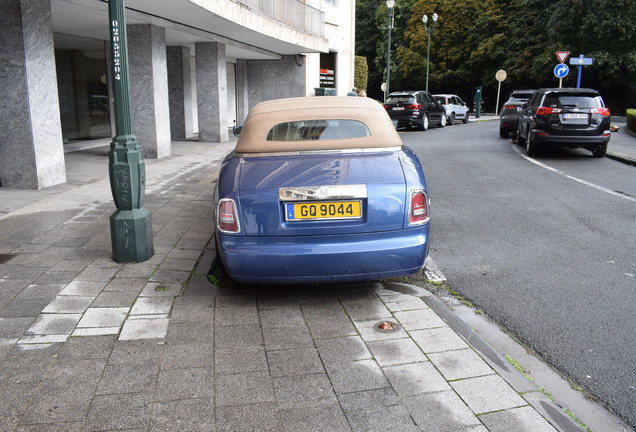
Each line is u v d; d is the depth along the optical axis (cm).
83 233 547
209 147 1506
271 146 407
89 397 259
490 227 611
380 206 355
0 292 387
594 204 726
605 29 3303
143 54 1176
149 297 384
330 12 2703
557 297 405
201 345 314
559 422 241
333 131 416
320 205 353
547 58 3616
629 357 312
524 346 327
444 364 294
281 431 235
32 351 303
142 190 461
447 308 372
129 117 445
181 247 503
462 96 5272
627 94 3850
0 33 746
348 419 244
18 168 788
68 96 1331
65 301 373
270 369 288
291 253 349
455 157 1249
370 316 359
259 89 2412
